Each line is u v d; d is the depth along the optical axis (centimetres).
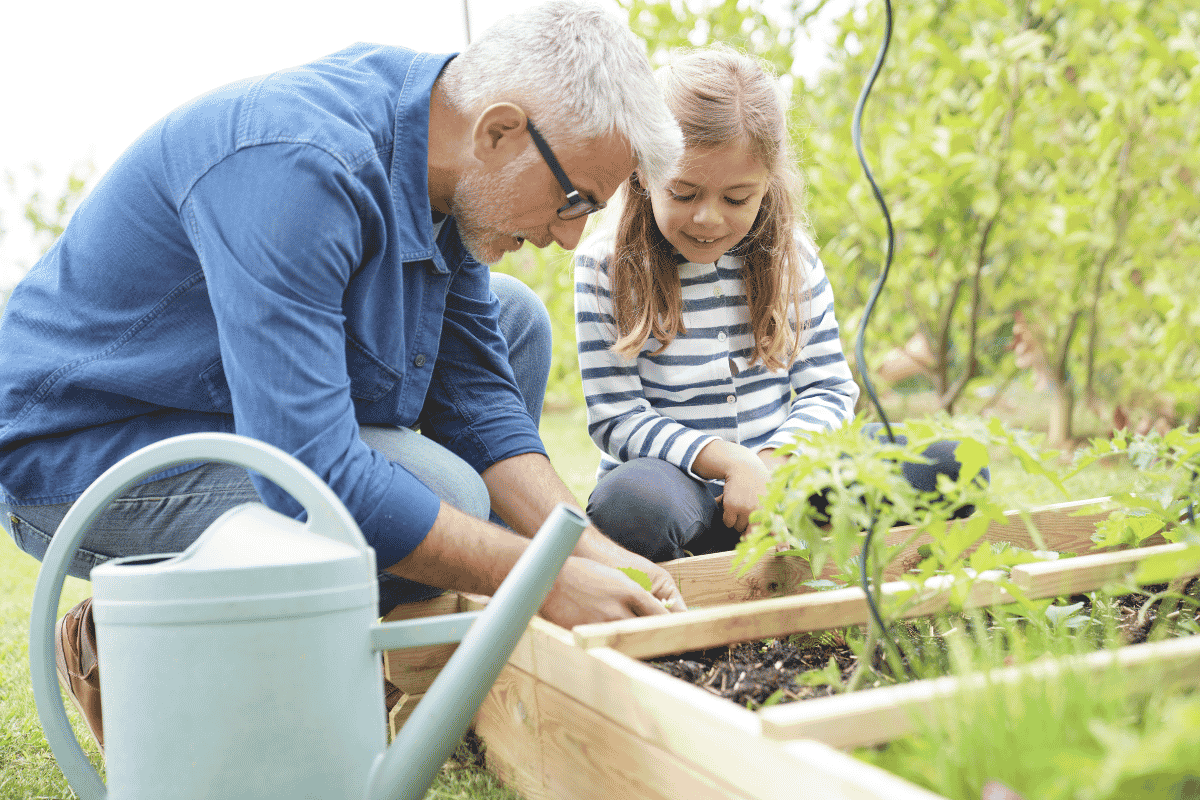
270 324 108
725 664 112
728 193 166
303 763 80
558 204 132
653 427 174
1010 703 72
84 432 129
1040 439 96
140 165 127
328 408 109
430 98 133
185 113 126
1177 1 343
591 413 182
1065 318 400
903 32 371
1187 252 345
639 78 129
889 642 95
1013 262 395
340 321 116
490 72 128
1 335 135
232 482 125
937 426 96
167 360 125
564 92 124
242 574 79
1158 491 131
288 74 129
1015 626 118
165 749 79
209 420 129
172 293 126
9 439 127
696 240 172
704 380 183
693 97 161
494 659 87
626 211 180
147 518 128
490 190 131
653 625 101
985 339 438
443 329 159
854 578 133
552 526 90
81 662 124
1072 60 357
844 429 99
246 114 118
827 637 123
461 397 158
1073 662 78
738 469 163
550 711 108
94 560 137
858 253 390
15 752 134
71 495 128
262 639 79
